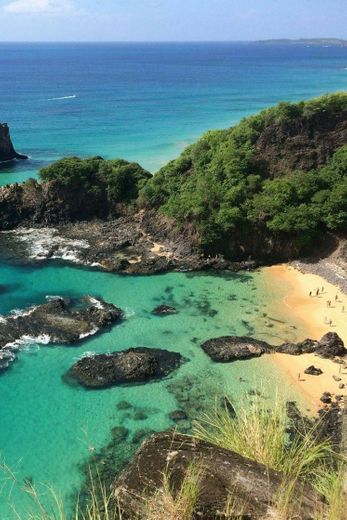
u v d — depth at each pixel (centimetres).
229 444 1290
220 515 996
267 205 8106
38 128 18625
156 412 4806
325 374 5328
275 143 9112
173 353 5712
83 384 5188
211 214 8244
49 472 4106
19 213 9512
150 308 6769
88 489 3788
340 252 7825
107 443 4425
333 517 993
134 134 17462
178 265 7925
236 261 8075
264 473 1077
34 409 4853
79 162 9775
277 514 994
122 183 9638
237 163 8731
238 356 5612
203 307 6775
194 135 17188
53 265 8000
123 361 5434
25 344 5859
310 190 8312
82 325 6225
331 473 1195
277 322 6384
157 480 1065
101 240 8819
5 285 7362
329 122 9212
